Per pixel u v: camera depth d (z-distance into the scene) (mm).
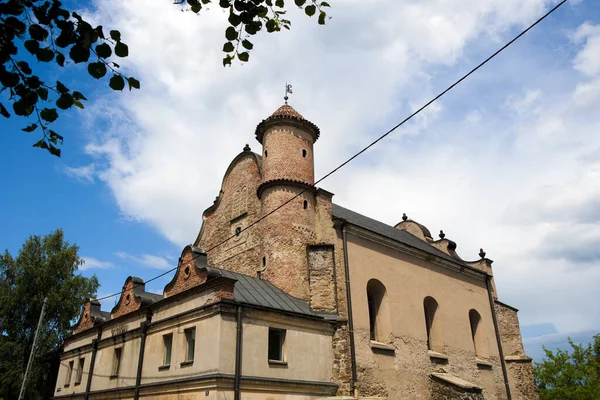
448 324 34062
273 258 27844
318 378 23188
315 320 24156
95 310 33000
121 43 6422
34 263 41219
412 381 28766
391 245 31922
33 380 36312
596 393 43219
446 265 36312
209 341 20406
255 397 20141
